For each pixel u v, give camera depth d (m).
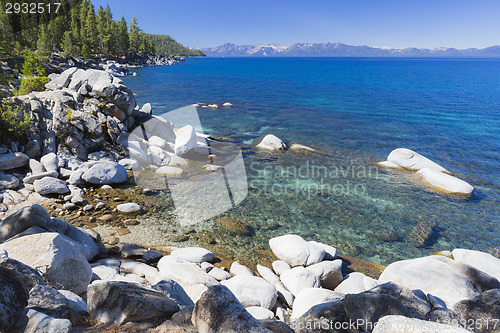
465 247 10.84
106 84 18.05
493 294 3.93
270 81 79.38
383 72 133.38
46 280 4.52
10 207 10.43
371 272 9.16
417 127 29.91
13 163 12.90
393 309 3.46
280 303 7.43
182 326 2.71
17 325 2.57
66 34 88.94
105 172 13.26
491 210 13.55
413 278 7.80
